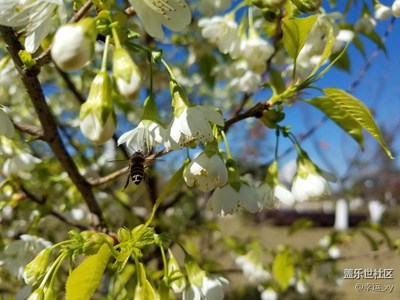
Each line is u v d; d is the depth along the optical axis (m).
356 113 0.13
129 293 0.16
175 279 0.12
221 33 0.22
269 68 0.23
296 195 0.16
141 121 0.12
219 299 0.13
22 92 0.24
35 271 0.11
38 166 0.22
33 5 0.11
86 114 0.09
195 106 0.12
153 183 0.26
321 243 0.33
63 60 0.09
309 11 0.13
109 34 0.10
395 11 0.19
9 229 0.23
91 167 0.28
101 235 0.11
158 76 0.32
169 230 0.31
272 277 0.30
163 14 0.11
